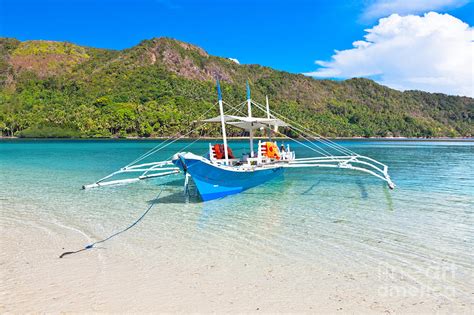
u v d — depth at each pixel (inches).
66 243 311.3
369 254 281.0
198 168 454.0
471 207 447.8
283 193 548.4
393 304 203.2
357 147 2448.3
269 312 194.7
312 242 311.0
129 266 257.9
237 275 241.8
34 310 195.5
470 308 198.7
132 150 1887.3
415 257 274.1
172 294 214.7
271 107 5753.0
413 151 1877.5
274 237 326.0
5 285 225.3
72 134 3978.8
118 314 192.5
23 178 722.2
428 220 384.5
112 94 5408.5
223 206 460.1
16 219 394.9
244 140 3860.7
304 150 1972.2
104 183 647.1
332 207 451.8
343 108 7687.0
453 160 1206.3
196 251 289.4
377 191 565.9
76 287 223.5
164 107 4665.4
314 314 193.0
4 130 3971.5
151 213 424.5
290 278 236.8
